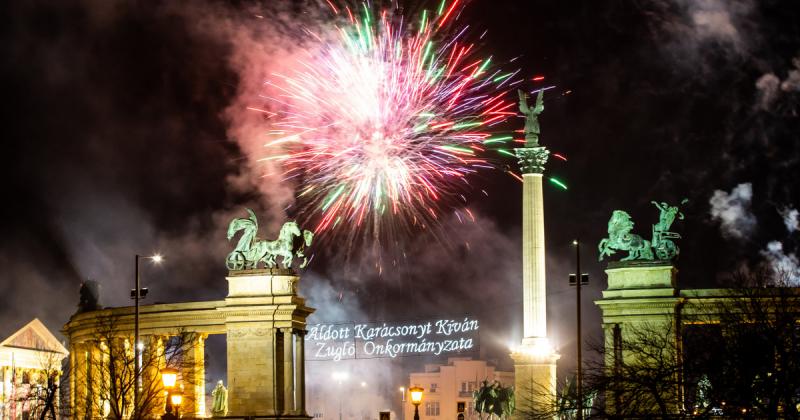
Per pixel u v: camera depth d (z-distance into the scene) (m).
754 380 73.00
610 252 111.75
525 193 120.81
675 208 111.75
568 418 98.38
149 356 110.94
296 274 113.81
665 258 110.38
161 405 111.50
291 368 112.31
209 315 114.19
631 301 109.12
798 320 87.50
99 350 117.94
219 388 118.88
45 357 141.25
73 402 123.06
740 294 97.62
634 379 77.94
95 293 125.38
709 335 79.06
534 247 119.56
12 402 133.62
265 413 111.44
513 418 116.38
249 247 114.50
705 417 72.94
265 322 112.44
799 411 75.06
